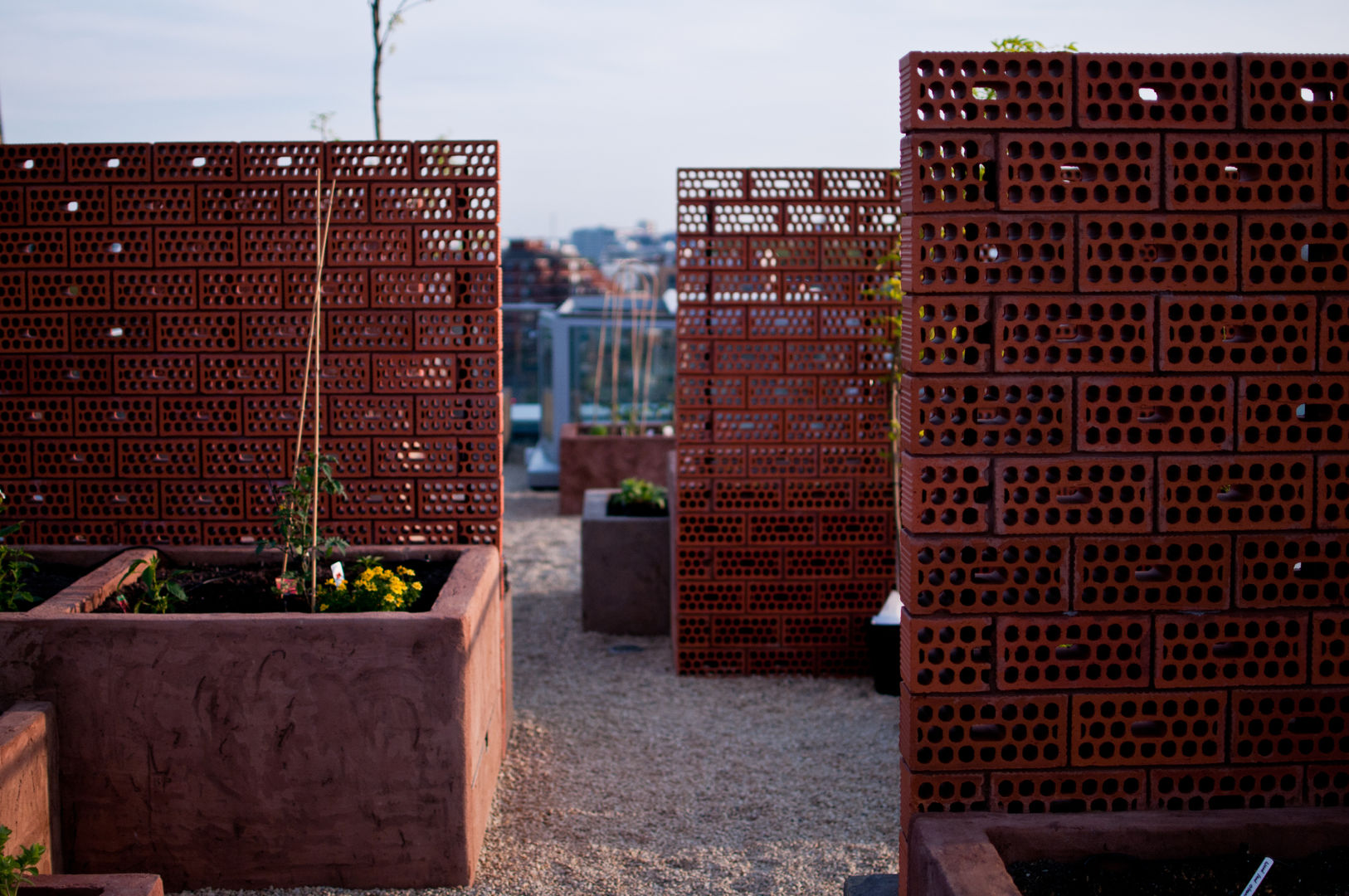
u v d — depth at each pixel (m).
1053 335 3.37
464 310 5.80
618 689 7.23
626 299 15.55
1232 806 3.54
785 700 7.01
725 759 5.99
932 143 3.31
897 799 5.45
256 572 5.60
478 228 5.75
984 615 3.45
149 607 4.91
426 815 4.48
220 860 4.45
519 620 8.97
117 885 3.16
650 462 13.52
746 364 7.34
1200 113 3.33
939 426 3.39
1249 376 3.40
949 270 3.35
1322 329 3.39
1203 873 3.25
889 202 7.23
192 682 4.39
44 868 4.26
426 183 5.71
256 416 5.84
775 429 7.38
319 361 5.23
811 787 5.60
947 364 3.37
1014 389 3.47
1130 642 3.47
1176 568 3.44
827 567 7.47
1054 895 3.15
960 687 3.47
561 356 15.57
